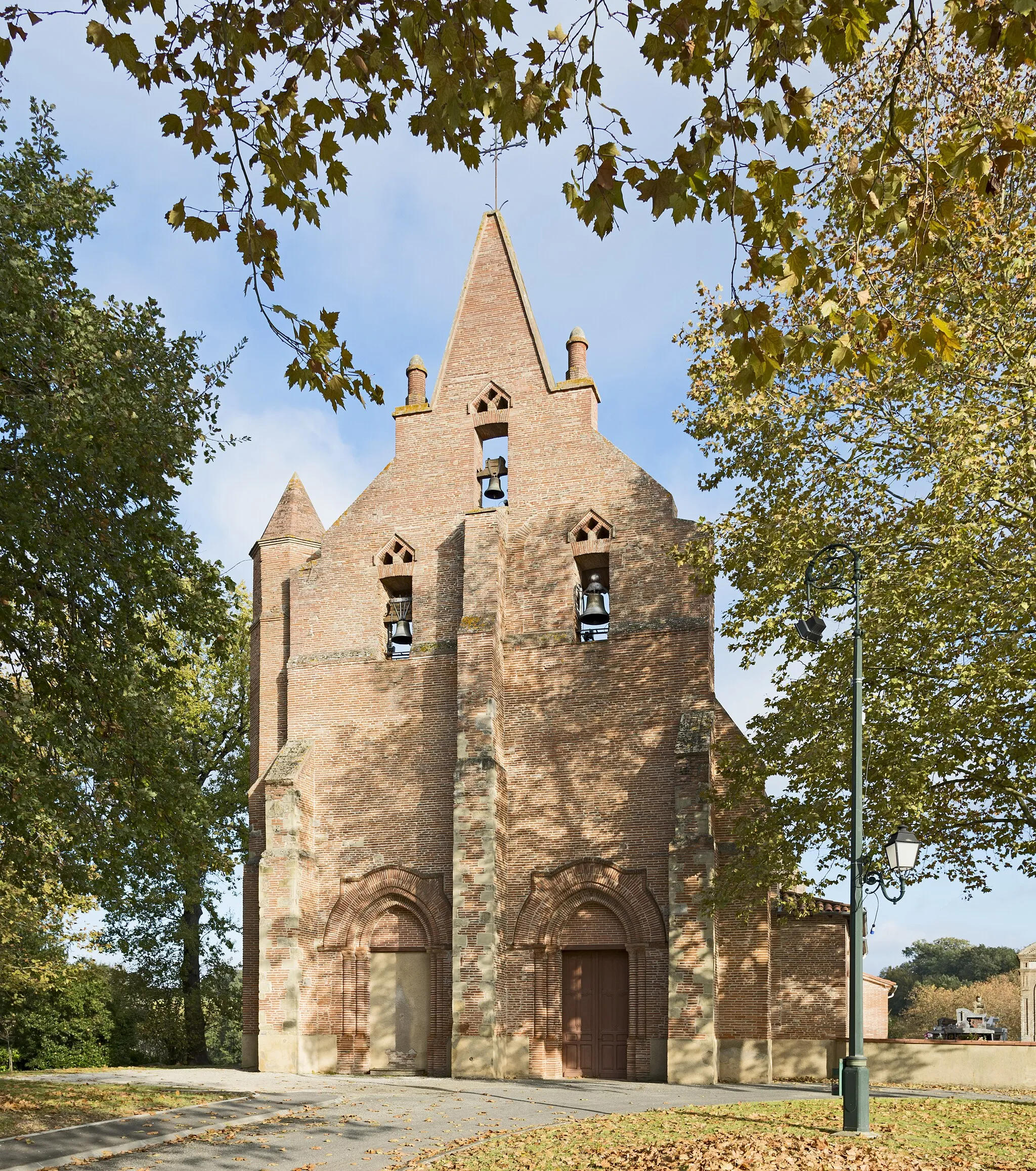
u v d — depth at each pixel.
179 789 21.39
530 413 34.94
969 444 21.11
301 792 32.97
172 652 43.38
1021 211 23.27
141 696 21.23
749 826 26.83
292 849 32.19
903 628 23.62
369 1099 23.84
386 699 33.84
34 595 19.98
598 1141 17.38
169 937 45.03
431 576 34.56
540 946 30.78
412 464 35.78
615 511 33.28
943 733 22.28
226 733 47.06
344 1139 18.80
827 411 25.89
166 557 21.31
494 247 37.06
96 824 20.41
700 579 28.91
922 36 8.73
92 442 19.05
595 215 9.09
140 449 19.92
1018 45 8.52
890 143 8.76
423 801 32.69
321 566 35.62
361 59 9.58
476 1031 29.59
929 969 122.94
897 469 24.98
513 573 33.72
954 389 23.09
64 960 40.81
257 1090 25.52
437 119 9.48
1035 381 21.81
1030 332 22.52
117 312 21.22
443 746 32.94
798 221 9.07
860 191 8.92
